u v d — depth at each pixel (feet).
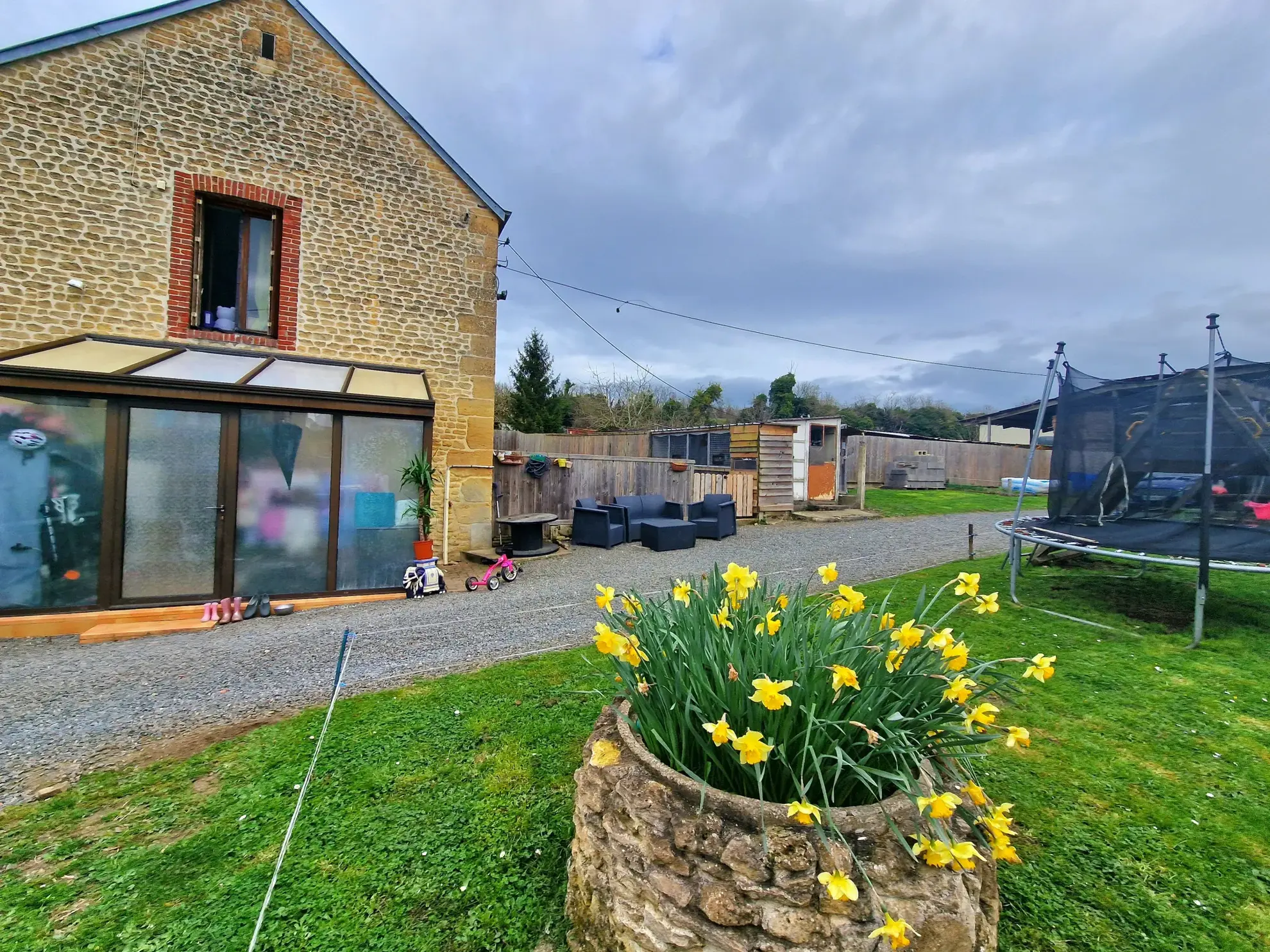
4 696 14.17
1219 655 16.53
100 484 20.72
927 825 6.29
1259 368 19.33
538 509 39.04
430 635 18.89
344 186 29.19
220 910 7.44
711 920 5.76
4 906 7.49
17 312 23.27
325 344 28.86
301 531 23.50
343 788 10.04
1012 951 6.81
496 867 8.24
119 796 9.92
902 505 56.95
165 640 18.80
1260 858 8.34
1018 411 85.25
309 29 28.27
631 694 7.75
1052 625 19.26
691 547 35.65
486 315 32.76
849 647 7.52
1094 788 10.06
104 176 24.48
